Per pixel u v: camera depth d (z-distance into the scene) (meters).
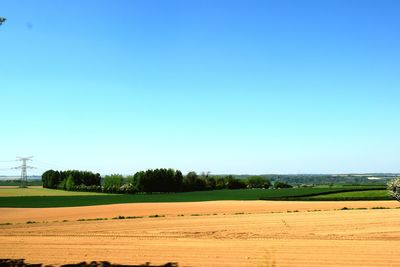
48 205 62.09
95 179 141.62
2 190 128.62
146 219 39.47
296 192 92.12
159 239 26.75
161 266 18.86
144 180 114.00
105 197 83.38
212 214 43.16
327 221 34.62
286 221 35.28
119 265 19.14
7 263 19.83
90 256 21.22
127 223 36.41
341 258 20.05
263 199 68.44
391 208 44.75
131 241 25.94
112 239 26.88
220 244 24.36
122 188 112.94
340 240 25.38
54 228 33.88
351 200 60.09
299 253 21.31
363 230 29.55
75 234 29.64
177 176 118.62
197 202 63.06
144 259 20.34
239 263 19.17
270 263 19.08
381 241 24.84
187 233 29.55
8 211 52.53
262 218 37.94
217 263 19.23
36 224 37.31
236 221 36.16
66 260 20.34
